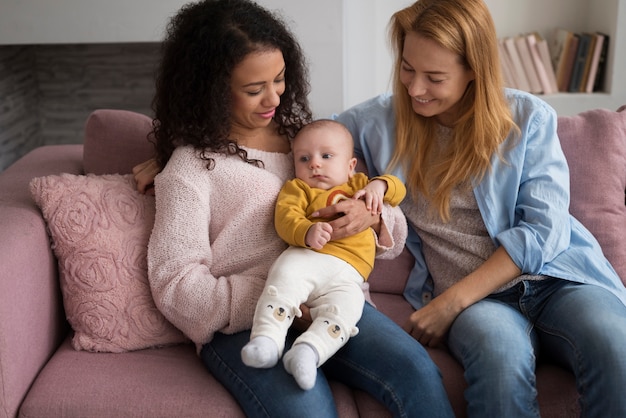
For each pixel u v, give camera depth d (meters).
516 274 1.66
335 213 1.60
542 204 1.69
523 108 1.75
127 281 1.65
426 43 1.65
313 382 1.41
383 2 3.13
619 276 1.79
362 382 1.53
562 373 1.59
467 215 1.77
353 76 3.06
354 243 1.61
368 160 1.86
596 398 1.45
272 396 1.44
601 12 3.23
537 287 1.67
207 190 1.65
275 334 1.46
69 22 2.86
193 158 1.65
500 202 1.74
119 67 3.34
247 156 1.70
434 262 1.81
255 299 1.59
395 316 1.77
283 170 1.74
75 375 1.56
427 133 1.81
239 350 1.54
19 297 1.51
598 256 1.73
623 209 1.84
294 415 1.41
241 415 1.48
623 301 1.68
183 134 1.67
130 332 1.65
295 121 1.80
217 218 1.67
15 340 1.49
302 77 1.78
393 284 1.87
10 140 3.04
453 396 1.55
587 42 3.17
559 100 3.18
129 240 1.67
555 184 1.71
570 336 1.54
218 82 1.62
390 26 1.79
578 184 1.83
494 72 1.69
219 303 1.57
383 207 1.70
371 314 1.61
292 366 1.41
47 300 1.65
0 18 2.86
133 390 1.51
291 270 1.54
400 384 1.47
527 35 3.31
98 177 1.76
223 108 1.64
